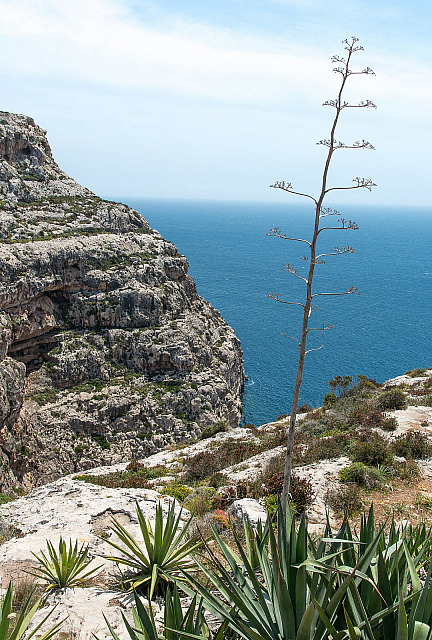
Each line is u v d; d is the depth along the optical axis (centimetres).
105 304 5975
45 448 4988
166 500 1486
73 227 6656
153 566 895
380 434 2078
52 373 5506
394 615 503
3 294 5003
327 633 495
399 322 12319
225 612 542
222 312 12850
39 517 1342
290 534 578
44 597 877
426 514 1350
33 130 8050
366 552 534
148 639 522
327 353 9531
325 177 584
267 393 7650
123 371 5856
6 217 6131
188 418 5769
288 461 626
